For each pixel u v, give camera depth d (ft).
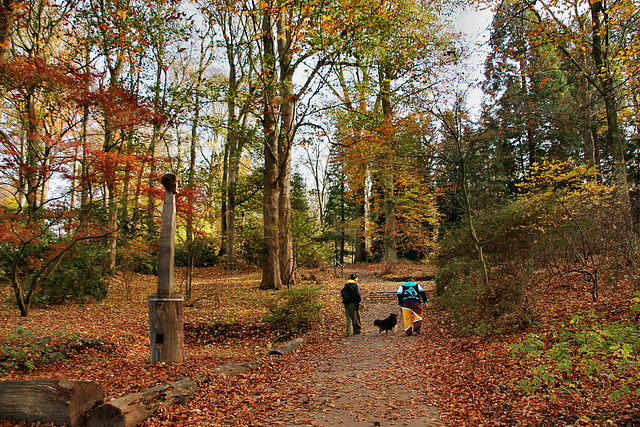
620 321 17.60
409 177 68.74
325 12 40.45
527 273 24.80
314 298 34.19
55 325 27.96
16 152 27.96
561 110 71.15
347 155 59.16
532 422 10.95
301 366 21.16
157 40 43.34
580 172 30.37
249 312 37.45
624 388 10.38
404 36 47.60
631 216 29.17
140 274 66.44
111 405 10.75
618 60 32.30
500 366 16.24
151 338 20.48
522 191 65.21
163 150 66.54
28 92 28.55
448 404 13.51
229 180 74.95
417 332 27.25
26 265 40.70
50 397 10.36
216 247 87.97
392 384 16.63
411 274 65.05
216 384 16.74
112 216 46.83
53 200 30.94
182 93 45.60
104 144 36.09
